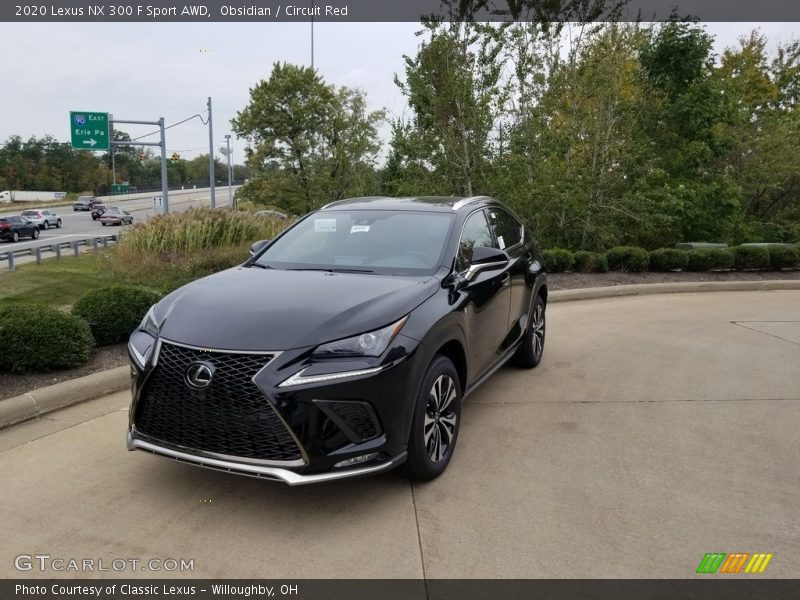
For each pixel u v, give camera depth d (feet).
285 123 90.74
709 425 15.62
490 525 10.75
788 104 87.25
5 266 61.46
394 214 15.55
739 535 10.50
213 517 10.87
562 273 41.73
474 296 14.02
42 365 17.46
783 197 68.39
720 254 43.60
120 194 345.92
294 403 9.91
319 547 10.03
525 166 42.98
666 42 53.26
